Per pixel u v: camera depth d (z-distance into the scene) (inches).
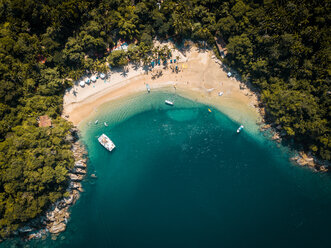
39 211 2372.0
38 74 2800.2
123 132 2965.1
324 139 2527.1
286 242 2472.9
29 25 2842.0
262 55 2837.1
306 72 2642.7
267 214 2598.4
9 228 2329.0
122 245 2496.3
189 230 2532.0
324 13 2544.3
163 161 2854.3
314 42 2600.9
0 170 2279.8
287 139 2854.3
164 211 2625.5
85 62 2925.7
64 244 2546.8
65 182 2608.3
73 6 2751.0
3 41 2625.5
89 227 2598.4
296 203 2652.6
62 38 2957.7
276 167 2817.4
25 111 2637.8
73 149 2829.7
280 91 2684.5
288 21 2618.1
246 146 2898.6
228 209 2620.6
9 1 2687.0
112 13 2940.5
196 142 2915.8
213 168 2805.1
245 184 2736.2
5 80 2586.1
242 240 2481.5
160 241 2491.4
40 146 2476.6
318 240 2481.5
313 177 2785.4
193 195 2687.0
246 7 2822.3
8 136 2480.3
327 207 2650.1
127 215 2632.9
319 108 2603.3
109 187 2785.4
